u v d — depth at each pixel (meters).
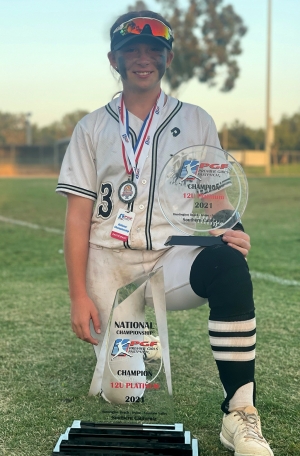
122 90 2.13
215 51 28.44
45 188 16.64
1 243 6.73
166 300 1.97
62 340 3.03
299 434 1.95
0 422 2.06
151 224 2.00
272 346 2.89
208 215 1.99
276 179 18.94
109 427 1.80
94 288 2.05
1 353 2.82
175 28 28.33
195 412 2.13
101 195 2.04
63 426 2.02
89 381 2.45
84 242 2.01
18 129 61.75
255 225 8.20
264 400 2.23
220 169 1.99
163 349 1.81
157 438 1.76
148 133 2.04
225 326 1.75
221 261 1.76
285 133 47.19
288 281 4.44
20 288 4.34
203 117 2.12
